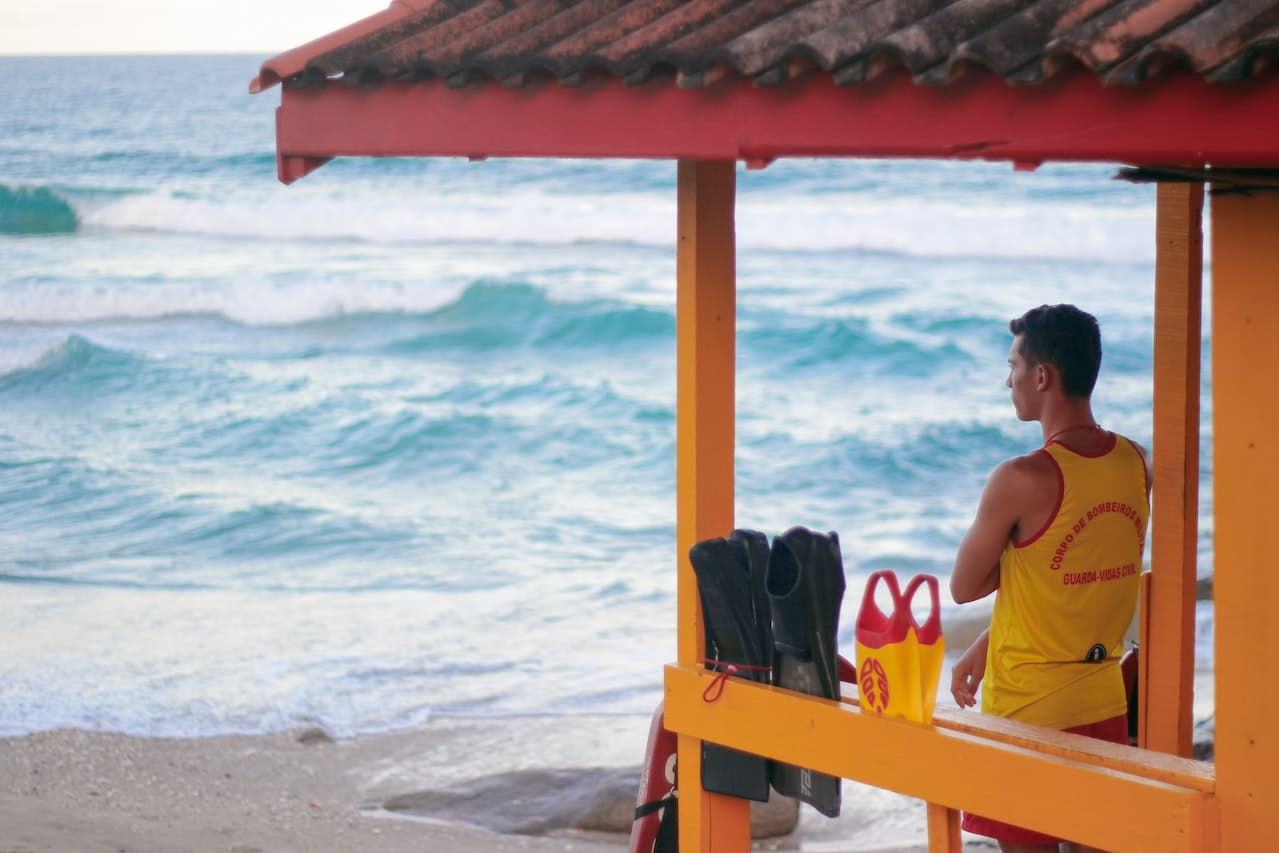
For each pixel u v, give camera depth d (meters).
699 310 3.32
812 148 2.32
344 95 3.10
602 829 6.30
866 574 11.43
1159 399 3.49
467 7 3.25
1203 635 8.75
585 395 19.02
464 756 7.16
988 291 25.09
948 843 2.88
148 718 7.72
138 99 66.75
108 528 12.70
